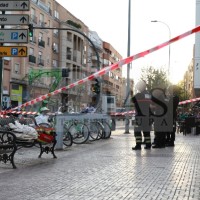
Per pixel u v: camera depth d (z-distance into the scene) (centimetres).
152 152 1348
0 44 1366
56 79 2931
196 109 3884
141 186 744
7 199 641
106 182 786
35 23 5706
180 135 2619
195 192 690
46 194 678
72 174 883
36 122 1538
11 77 4875
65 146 1566
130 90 2819
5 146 960
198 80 7138
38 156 1203
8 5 1345
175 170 938
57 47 6800
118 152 1346
